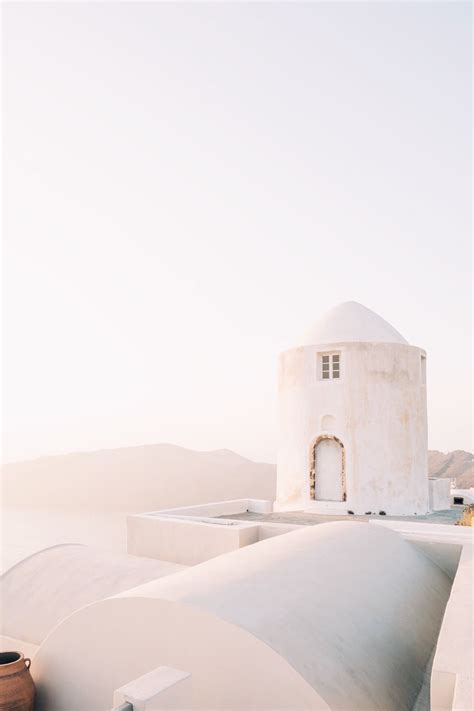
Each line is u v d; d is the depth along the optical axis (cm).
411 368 1734
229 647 544
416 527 1220
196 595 599
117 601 629
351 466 1639
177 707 537
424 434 1789
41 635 1085
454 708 399
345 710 509
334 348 1706
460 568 868
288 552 818
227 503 1748
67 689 662
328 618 639
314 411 1712
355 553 891
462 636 552
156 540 1342
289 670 511
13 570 1278
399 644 709
